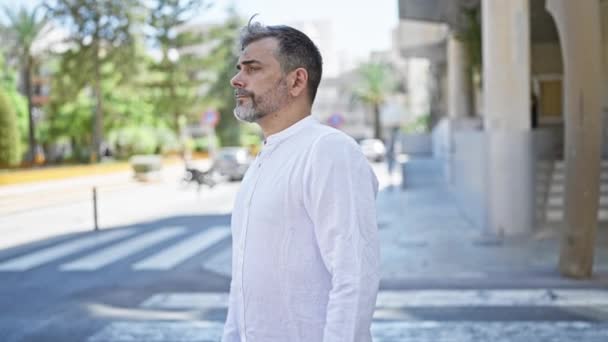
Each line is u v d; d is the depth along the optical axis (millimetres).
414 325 5809
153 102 44812
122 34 37219
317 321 1872
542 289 7004
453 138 17812
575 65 7277
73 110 42344
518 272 7887
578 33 7188
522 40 10547
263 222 1925
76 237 12117
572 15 7191
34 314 6484
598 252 9055
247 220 1977
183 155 43188
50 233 12766
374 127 67875
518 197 10688
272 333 1900
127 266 9039
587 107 7273
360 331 1779
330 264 1823
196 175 25109
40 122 46156
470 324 5793
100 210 17266
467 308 6340
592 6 7152
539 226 11320
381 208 15398
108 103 42500
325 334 1778
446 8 17688
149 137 42312
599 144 7355
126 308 6691
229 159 28719
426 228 11914
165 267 8914
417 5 17484
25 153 42250
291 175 1911
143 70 39531
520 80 10641
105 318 6297
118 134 41750
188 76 49312
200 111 48625
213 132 56781
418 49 27000
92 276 8375
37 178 28391
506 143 10594
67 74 37469
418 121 67000
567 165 7516
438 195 18344
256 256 1931
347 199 1820
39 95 55469
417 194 18812
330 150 1864
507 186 10680
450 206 15484
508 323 5793
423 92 74812
